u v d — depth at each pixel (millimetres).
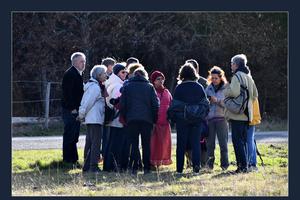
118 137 24703
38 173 24828
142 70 24000
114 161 24688
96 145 24375
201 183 21734
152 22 52656
